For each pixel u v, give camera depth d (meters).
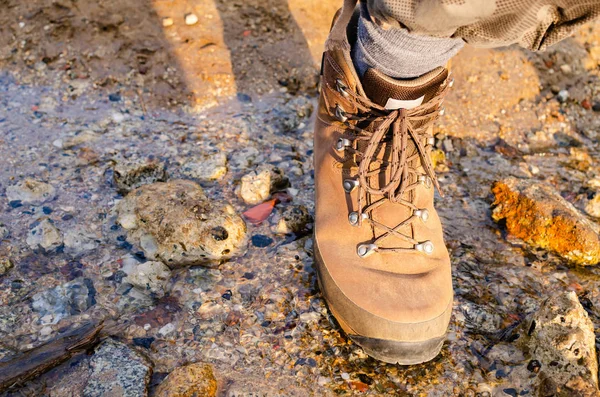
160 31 1.04
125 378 0.64
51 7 1.06
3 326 0.69
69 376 0.65
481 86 1.02
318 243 0.72
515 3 0.56
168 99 0.98
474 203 0.86
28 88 0.99
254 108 0.98
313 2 1.10
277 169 0.86
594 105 1.03
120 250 0.77
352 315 0.67
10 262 0.75
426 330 0.65
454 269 0.77
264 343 0.68
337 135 0.71
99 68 1.01
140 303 0.72
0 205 0.81
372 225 0.69
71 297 0.72
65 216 0.80
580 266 0.79
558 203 0.81
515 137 0.98
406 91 0.66
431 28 0.57
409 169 0.70
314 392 0.64
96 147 0.90
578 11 0.57
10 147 0.89
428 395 0.65
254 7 1.08
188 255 0.75
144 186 0.81
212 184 0.86
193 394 0.63
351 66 0.67
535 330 0.67
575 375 0.64
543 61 1.06
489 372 0.67
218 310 0.71
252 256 0.77
